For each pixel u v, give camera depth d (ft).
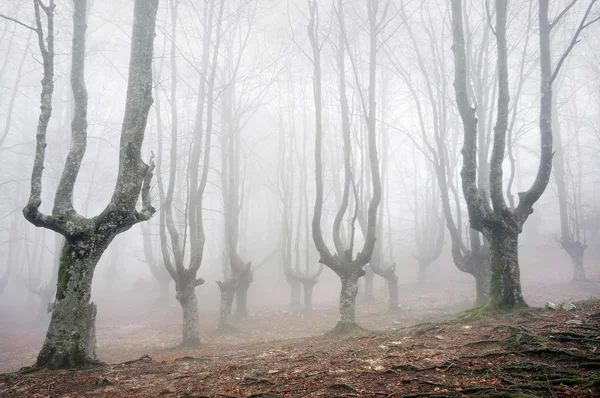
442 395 19.74
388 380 23.48
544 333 28.48
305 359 31.01
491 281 42.34
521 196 43.47
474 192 44.11
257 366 30.07
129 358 47.91
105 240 34.73
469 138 45.11
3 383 27.68
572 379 19.94
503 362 24.47
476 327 35.06
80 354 32.86
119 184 35.12
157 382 27.22
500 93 43.98
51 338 32.55
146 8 38.01
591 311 34.81
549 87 43.37
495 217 42.06
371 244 49.39
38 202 29.81
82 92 40.01
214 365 32.07
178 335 65.82
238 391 23.68
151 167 38.34
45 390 26.02
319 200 49.44
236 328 66.08
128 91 36.88
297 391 22.84
